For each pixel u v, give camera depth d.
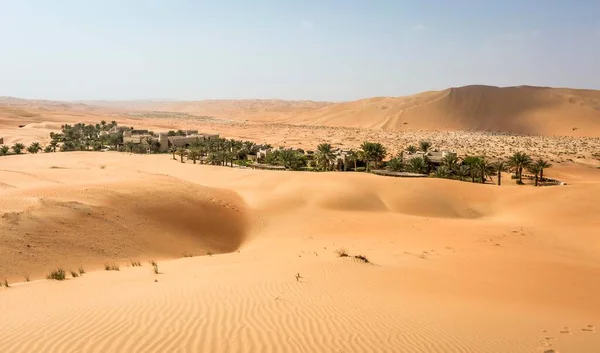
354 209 43.97
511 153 119.75
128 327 10.00
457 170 74.88
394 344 10.10
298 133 194.50
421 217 43.12
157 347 8.88
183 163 79.06
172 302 12.33
